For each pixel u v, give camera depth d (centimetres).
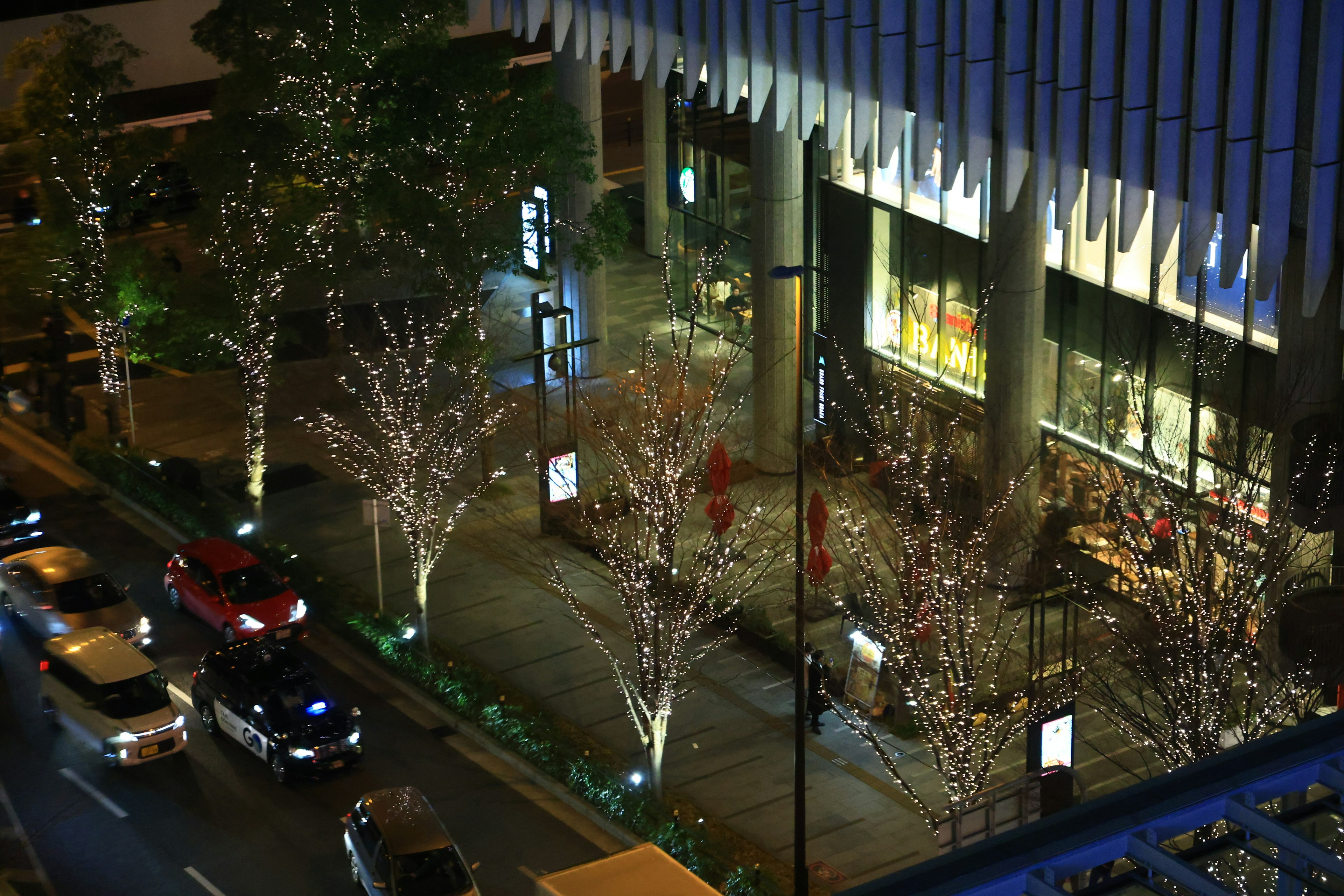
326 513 4384
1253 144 2500
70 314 5653
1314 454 2834
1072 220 3666
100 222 4569
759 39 3331
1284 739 1026
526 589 3988
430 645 3750
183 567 3897
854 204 4262
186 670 3697
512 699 3528
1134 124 2634
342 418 4831
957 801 2662
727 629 3778
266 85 4088
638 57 3719
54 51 7312
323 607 3925
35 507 4434
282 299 4412
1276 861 957
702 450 3553
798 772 2633
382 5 3962
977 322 3625
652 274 5853
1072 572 3206
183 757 3350
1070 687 2858
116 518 4378
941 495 3278
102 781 3262
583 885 2147
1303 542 3092
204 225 4138
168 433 4838
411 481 3725
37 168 4575
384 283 5497
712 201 5178
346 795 3222
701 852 2953
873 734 3025
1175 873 927
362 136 4025
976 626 3030
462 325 4062
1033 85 2828
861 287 4303
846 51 3173
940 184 3303
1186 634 2609
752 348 4419
